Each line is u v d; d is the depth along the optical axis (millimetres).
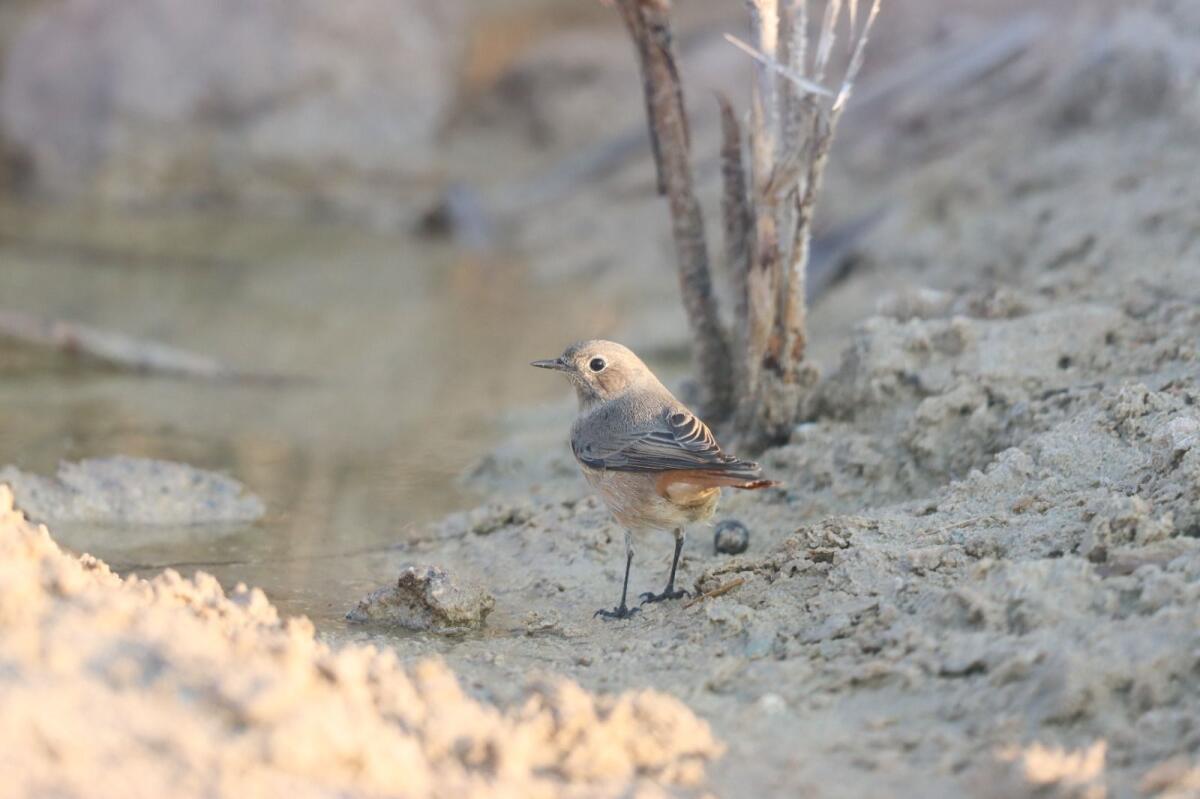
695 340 13688
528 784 6668
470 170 32031
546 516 12523
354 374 19000
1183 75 17688
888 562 9617
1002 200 18062
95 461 13820
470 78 33812
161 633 7059
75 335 19016
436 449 15445
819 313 17734
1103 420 10828
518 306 22844
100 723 6164
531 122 32656
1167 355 12094
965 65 23281
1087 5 21375
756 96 12297
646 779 6934
